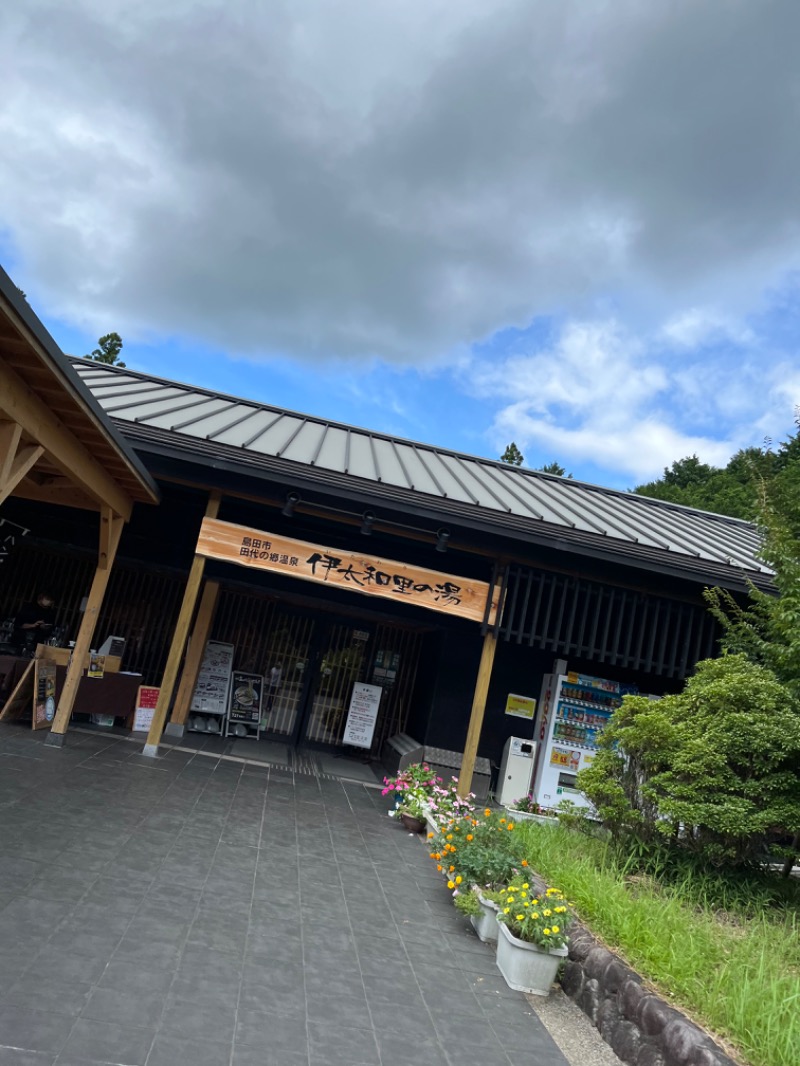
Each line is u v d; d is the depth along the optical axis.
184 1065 2.95
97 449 6.38
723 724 5.52
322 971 4.02
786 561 7.00
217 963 3.85
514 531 8.17
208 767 8.32
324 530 9.69
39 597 9.77
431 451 12.62
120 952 3.73
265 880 5.21
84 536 9.63
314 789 8.45
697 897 5.29
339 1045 3.34
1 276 3.52
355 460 9.31
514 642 9.48
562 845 6.25
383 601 10.19
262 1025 3.36
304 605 10.78
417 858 6.58
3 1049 2.79
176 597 10.25
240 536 8.32
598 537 8.27
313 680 10.93
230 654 10.57
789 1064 3.09
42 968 3.42
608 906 4.66
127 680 9.10
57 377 4.65
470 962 4.58
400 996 3.93
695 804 5.32
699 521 12.73
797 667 6.29
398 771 9.40
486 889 5.25
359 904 5.16
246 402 11.94
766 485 8.16
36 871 4.46
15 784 6.06
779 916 5.21
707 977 3.87
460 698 10.05
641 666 9.09
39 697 8.17
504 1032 3.79
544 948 4.36
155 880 4.75
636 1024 3.72
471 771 8.43
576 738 9.21
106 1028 3.07
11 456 4.96
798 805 5.21
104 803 6.11
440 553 9.80
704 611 9.13
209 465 7.87
